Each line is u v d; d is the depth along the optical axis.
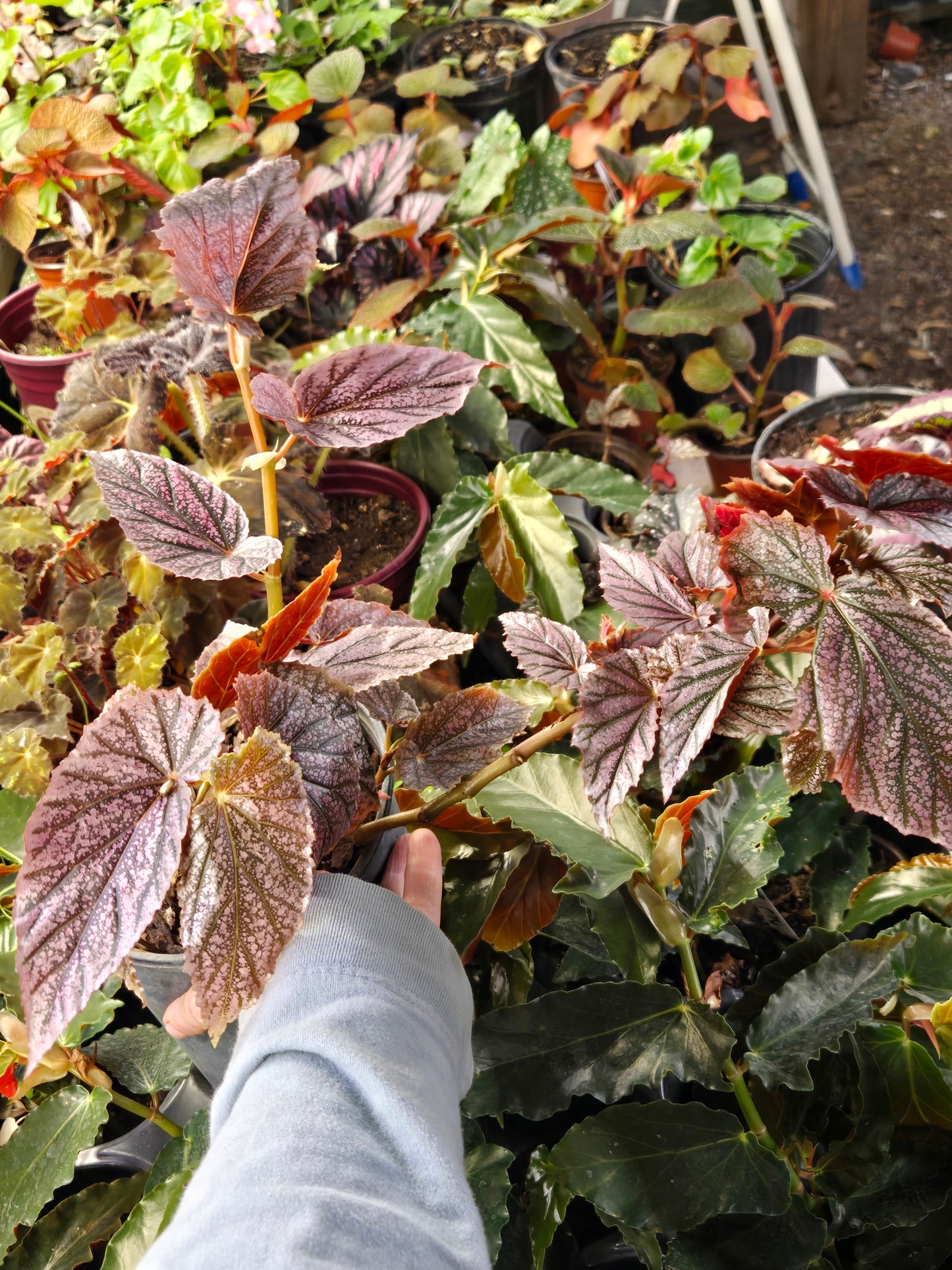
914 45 2.20
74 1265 0.59
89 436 0.81
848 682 0.40
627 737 0.43
